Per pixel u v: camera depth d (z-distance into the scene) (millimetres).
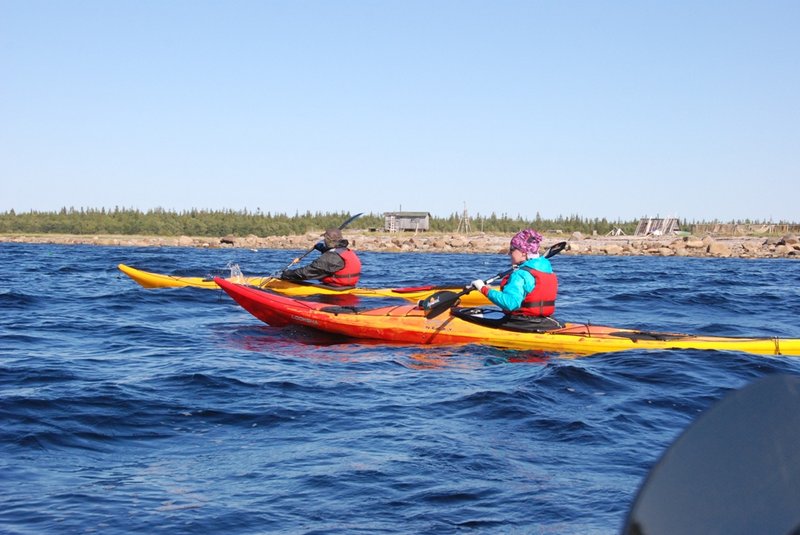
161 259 30688
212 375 6469
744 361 7141
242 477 3955
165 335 9133
